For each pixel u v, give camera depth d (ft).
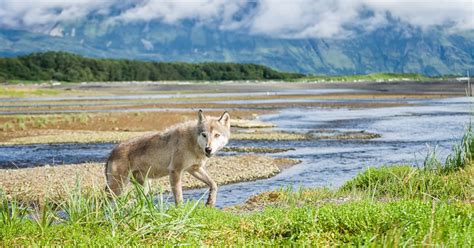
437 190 45.91
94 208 35.78
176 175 43.50
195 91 427.33
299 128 142.61
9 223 33.73
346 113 191.72
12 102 281.95
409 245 24.61
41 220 34.88
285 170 80.12
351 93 344.28
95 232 31.91
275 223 32.09
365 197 45.80
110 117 164.86
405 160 87.15
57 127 144.25
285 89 456.04
